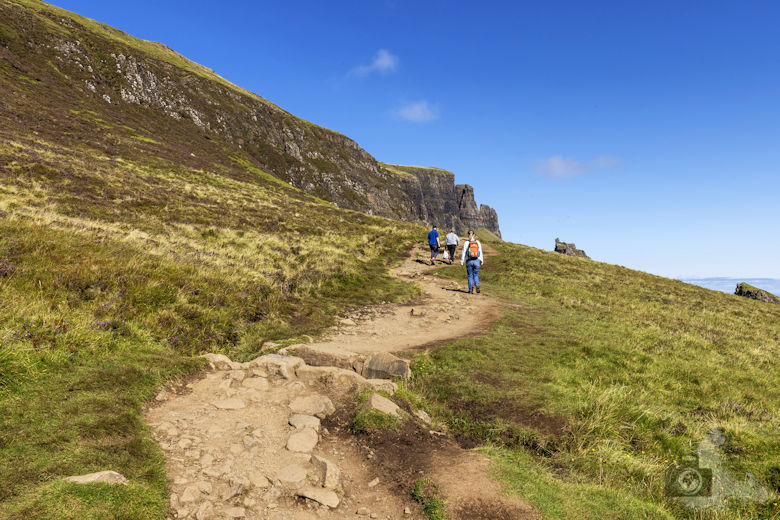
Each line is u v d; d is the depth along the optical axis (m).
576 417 5.64
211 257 13.81
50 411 3.90
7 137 26.06
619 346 9.14
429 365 7.45
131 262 9.71
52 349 5.21
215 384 5.68
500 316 11.91
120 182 25.05
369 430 4.74
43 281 7.39
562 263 26.77
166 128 62.91
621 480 4.51
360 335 9.84
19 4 67.12
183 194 28.55
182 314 8.53
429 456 4.40
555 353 8.24
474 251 15.56
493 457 4.42
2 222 9.89
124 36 114.12
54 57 58.38
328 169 106.44
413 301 13.94
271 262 15.87
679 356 9.40
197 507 3.10
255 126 93.81
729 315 18.73
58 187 19.56
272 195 42.88
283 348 7.38
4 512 2.38
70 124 39.12
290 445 4.29
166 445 3.93
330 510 3.39
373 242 26.81
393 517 3.39
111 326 6.70
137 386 4.97
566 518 3.30
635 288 21.56
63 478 2.85
